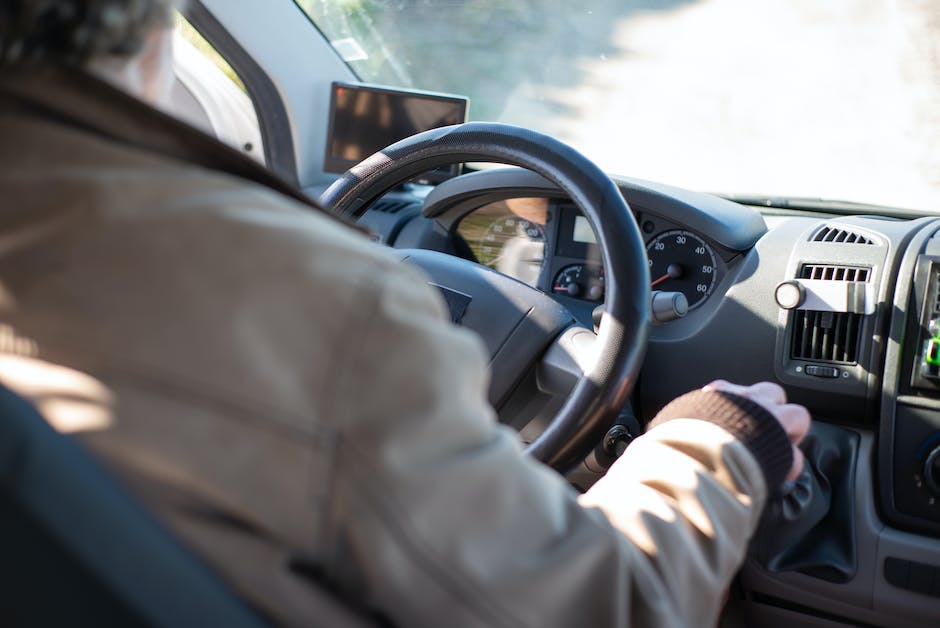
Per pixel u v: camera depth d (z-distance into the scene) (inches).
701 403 32.0
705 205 75.5
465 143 50.6
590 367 45.1
